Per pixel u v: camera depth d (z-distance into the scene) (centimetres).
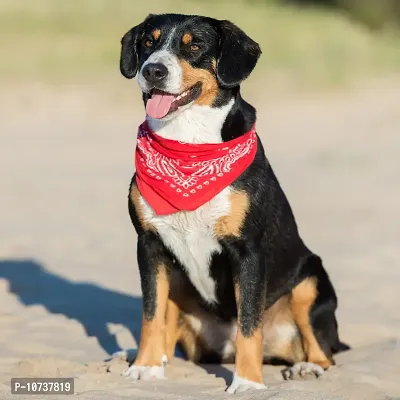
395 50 4700
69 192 2056
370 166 2442
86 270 1367
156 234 862
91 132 3027
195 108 846
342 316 1117
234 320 914
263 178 855
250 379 823
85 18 4491
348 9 5416
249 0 5253
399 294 1229
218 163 833
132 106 3434
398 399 824
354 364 916
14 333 1023
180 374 883
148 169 850
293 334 934
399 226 1706
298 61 4203
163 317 872
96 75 3747
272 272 886
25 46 4019
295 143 2862
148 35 892
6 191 2053
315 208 1880
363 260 1435
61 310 1142
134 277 1328
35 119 3219
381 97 3769
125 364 887
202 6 5016
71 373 863
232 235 838
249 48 871
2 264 1398
